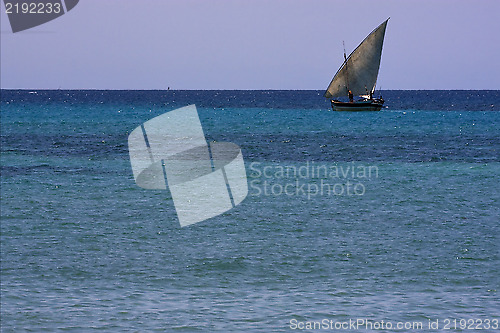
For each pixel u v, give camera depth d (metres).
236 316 50.47
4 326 47.97
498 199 106.12
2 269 64.19
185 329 47.66
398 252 71.88
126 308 52.31
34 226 85.19
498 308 51.91
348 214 94.19
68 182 124.62
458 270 64.06
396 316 50.22
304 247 74.25
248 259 69.00
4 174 136.12
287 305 52.81
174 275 62.84
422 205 101.50
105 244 75.75
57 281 60.34
